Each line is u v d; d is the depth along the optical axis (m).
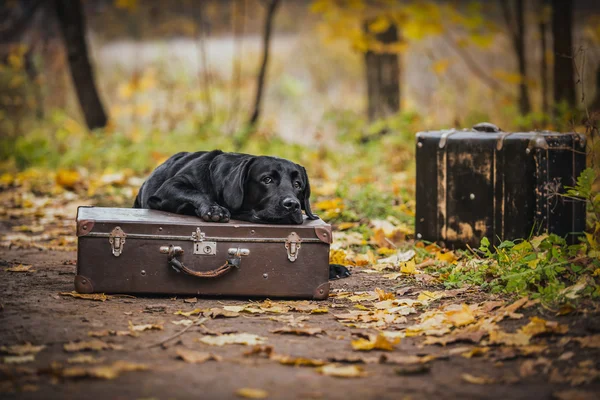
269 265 5.86
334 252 7.42
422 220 7.78
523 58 16.88
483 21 16.05
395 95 17.25
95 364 4.21
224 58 30.97
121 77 26.72
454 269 6.64
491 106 18.00
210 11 30.53
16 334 4.75
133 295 5.89
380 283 6.58
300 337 4.89
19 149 14.91
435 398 3.81
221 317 5.35
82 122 21.67
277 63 31.34
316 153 15.06
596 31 20.41
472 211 7.43
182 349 4.53
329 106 23.02
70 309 5.41
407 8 15.74
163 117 18.02
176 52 29.08
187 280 5.81
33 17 24.39
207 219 5.90
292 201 5.88
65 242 8.54
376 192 10.26
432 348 4.69
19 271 6.88
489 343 4.70
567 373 4.15
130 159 14.23
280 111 27.69
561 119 13.08
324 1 16.28
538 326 4.80
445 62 18.72
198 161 6.54
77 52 17.30
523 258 6.27
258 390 3.85
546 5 17.55
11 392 3.75
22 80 19.41
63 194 11.73
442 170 7.56
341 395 3.83
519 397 3.84
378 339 4.62
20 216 10.34
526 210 7.14
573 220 7.18
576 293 5.48
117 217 5.92
